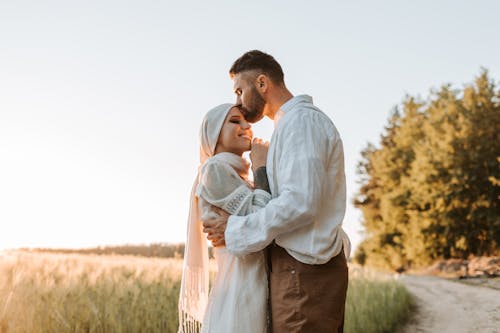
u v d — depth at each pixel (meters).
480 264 23.83
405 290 11.85
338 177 2.21
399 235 38.44
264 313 2.19
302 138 2.10
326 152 2.15
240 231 2.06
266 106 2.41
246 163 2.40
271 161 2.19
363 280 9.48
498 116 30.78
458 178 30.19
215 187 2.21
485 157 30.14
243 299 2.17
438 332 7.80
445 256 31.20
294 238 2.08
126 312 4.42
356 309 7.05
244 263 2.21
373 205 47.34
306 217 2.01
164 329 4.63
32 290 3.94
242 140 2.41
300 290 2.07
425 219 31.52
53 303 3.94
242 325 2.14
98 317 4.12
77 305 4.16
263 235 2.02
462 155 30.39
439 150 31.33
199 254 2.52
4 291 3.71
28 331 3.62
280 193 2.11
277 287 2.12
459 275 23.17
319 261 2.06
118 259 6.26
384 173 43.12
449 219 30.45
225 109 2.41
